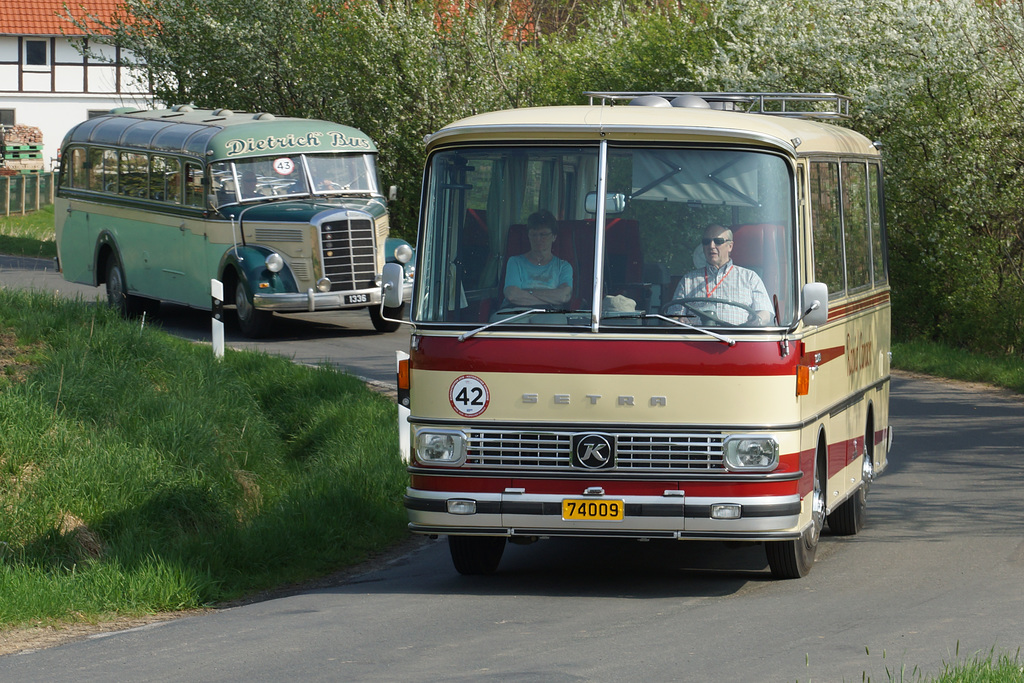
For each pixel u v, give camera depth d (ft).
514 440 81.51
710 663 66.33
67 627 81.92
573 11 403.34
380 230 221.87
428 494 82.58
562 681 63.26
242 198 220.23
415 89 305.32
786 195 83.05
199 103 345.10
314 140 228.02
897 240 230.07
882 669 64.28
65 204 258.37
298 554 101.40
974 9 226.17
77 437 111.86
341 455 128.57
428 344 82.94
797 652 68.39
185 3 344.49
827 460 91.35
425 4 313.12
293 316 250.37
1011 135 222.48
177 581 90.38
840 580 88.33
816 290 80.64
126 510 104.01
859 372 104.58
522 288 82.69
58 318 156.25
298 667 67.77
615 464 80.69
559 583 89.92
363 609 82.74
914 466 131.54
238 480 119.24
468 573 93.61
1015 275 221.87
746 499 79.97
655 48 279.08
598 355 80.94
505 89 307.99
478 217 84.12
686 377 80.23
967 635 71.67
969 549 97.25
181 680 66.08
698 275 81.76
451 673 65.36
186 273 226.58
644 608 80.84
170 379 142.82
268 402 154.51
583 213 82.89
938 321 229.45
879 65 235.40
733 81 242.58
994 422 156.56
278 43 334.65
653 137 83.10
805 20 245.24
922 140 225.15
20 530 97.71
